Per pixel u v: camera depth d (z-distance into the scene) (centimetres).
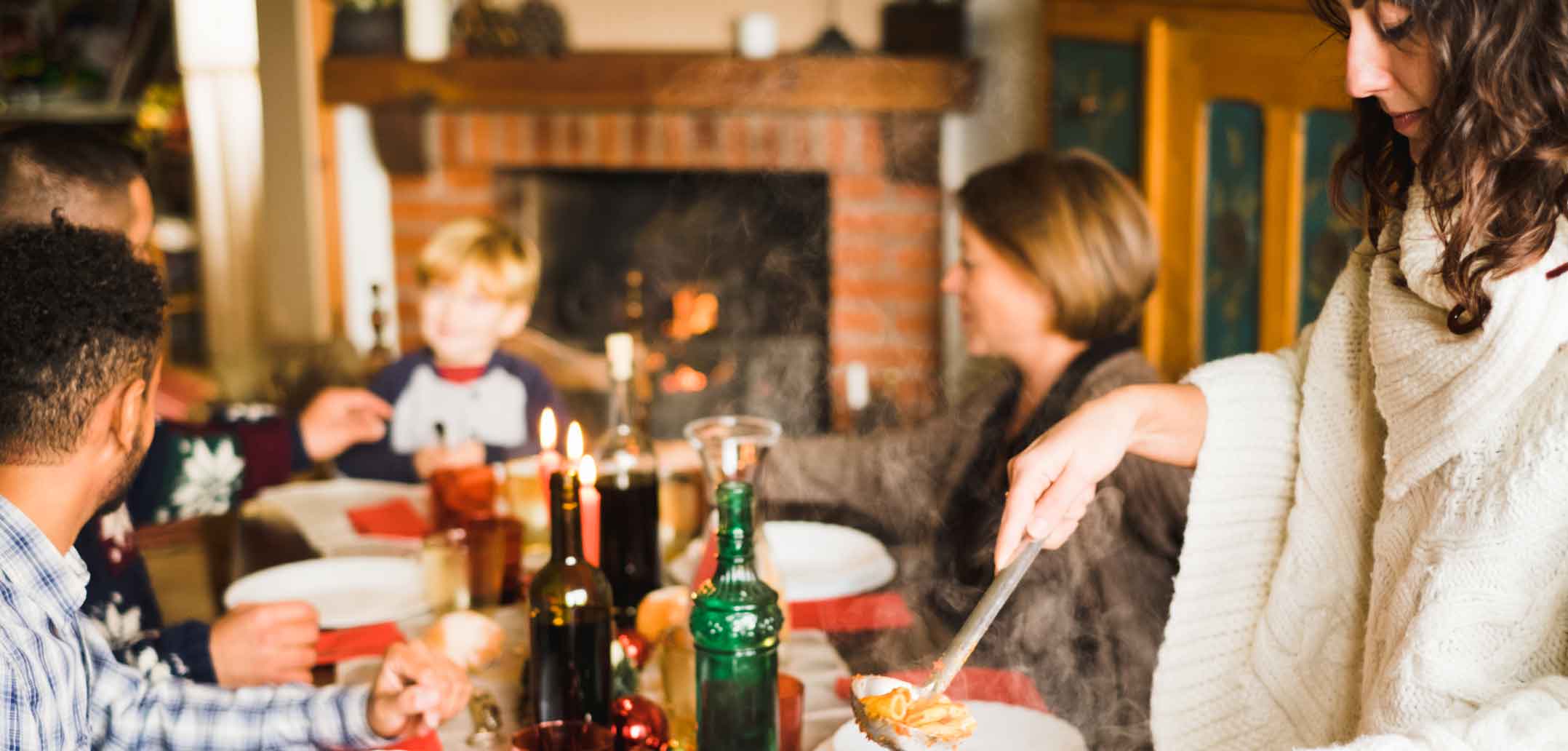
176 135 444
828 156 392
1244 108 246
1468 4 75
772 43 383
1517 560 83
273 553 167
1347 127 215
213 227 400
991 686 120
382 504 187
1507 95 75
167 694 119
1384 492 95
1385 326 94
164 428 185
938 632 137
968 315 180
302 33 390
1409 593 89
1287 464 110
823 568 153
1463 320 84
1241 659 112
